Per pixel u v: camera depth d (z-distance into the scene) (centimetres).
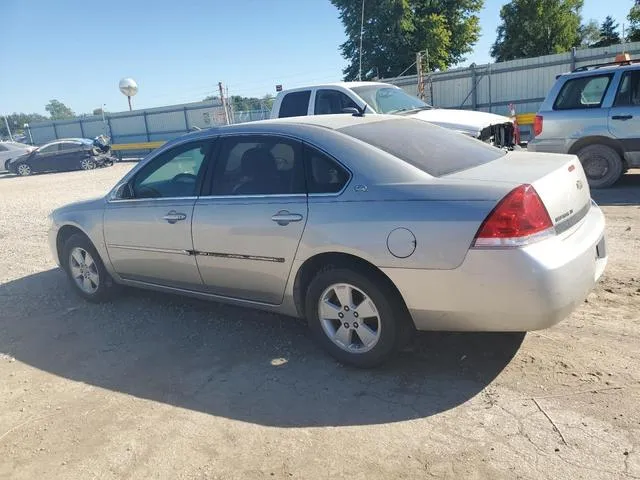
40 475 290
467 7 3697
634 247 559
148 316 498
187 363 401
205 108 3130
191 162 439
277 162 385
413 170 338
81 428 329
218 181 417
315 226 351
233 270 406
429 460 272
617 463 257
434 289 315
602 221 366
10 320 521
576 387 320
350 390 343
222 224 402
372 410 320
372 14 3306
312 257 359
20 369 415
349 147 358
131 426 327
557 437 279
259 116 2903
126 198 485
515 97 2145
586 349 360
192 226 421
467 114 856
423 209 316
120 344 445
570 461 261
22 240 895
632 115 797
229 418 326
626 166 852
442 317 321
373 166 345
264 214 378
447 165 354
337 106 894
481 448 277
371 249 328
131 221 470
